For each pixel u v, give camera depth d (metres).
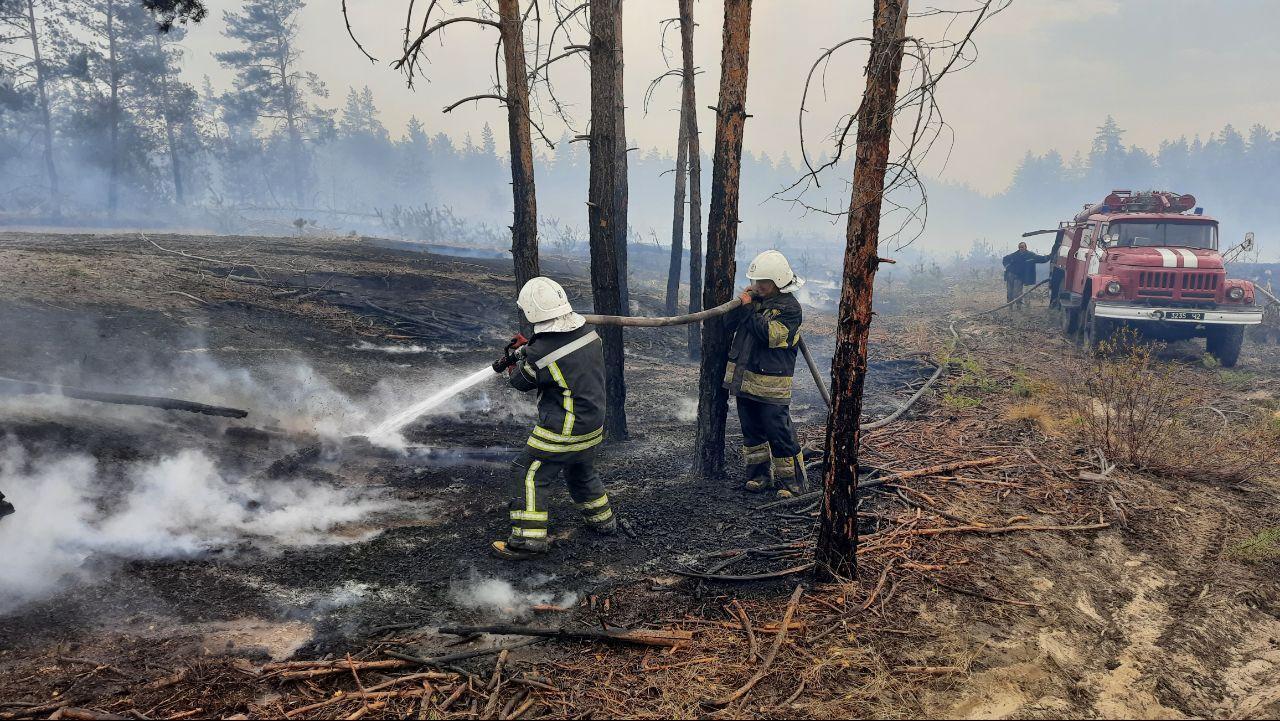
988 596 3.92
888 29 3.34
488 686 3.06
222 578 3.81
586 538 4.59
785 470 5.31
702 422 5.65
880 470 5.79
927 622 3.66
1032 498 5.31
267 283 10.91
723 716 2.94
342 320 10.09
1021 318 15.26
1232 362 10.62
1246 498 5.50
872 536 4.60
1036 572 4.23
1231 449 6.47
